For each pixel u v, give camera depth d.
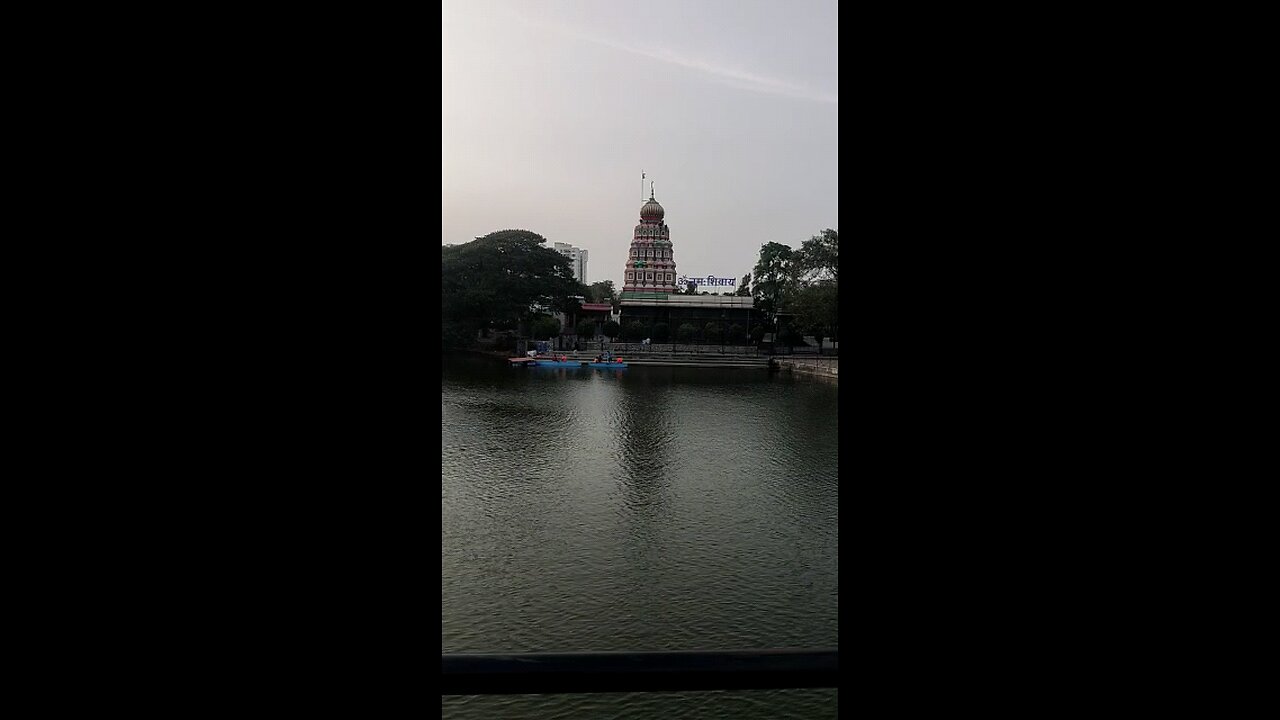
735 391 30.55
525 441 20.91
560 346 45.56
